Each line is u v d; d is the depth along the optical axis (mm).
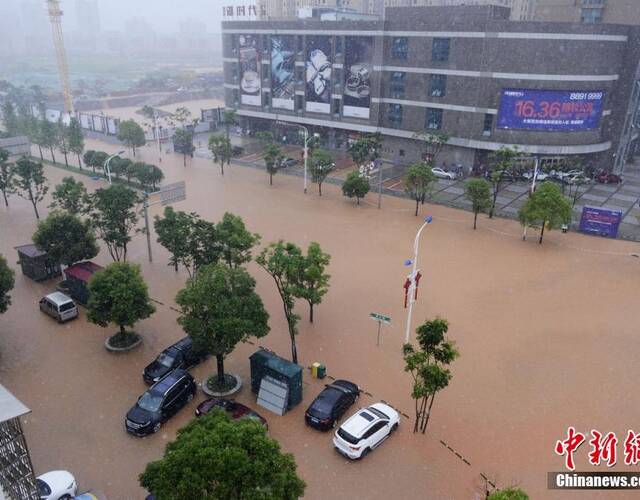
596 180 52312
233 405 19375
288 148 66625
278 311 27344
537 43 48469
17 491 12969
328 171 47375
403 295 29172
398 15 54625
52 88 146625
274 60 65938
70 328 25734
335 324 26188
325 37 60344
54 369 22406
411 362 17469
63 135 58469
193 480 11328
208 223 26734
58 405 20141
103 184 50250
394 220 41438
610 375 22547
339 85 61219
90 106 114875
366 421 18125
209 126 77375
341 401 19531
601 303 28672
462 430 19203
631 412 20359
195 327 19625
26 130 61125
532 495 16531
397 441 18625
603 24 48125
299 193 48406
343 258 33938
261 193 48219
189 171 55656
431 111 55531
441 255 34625
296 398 20250
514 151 45500
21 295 29078
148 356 23453
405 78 56219
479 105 51844
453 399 20812
